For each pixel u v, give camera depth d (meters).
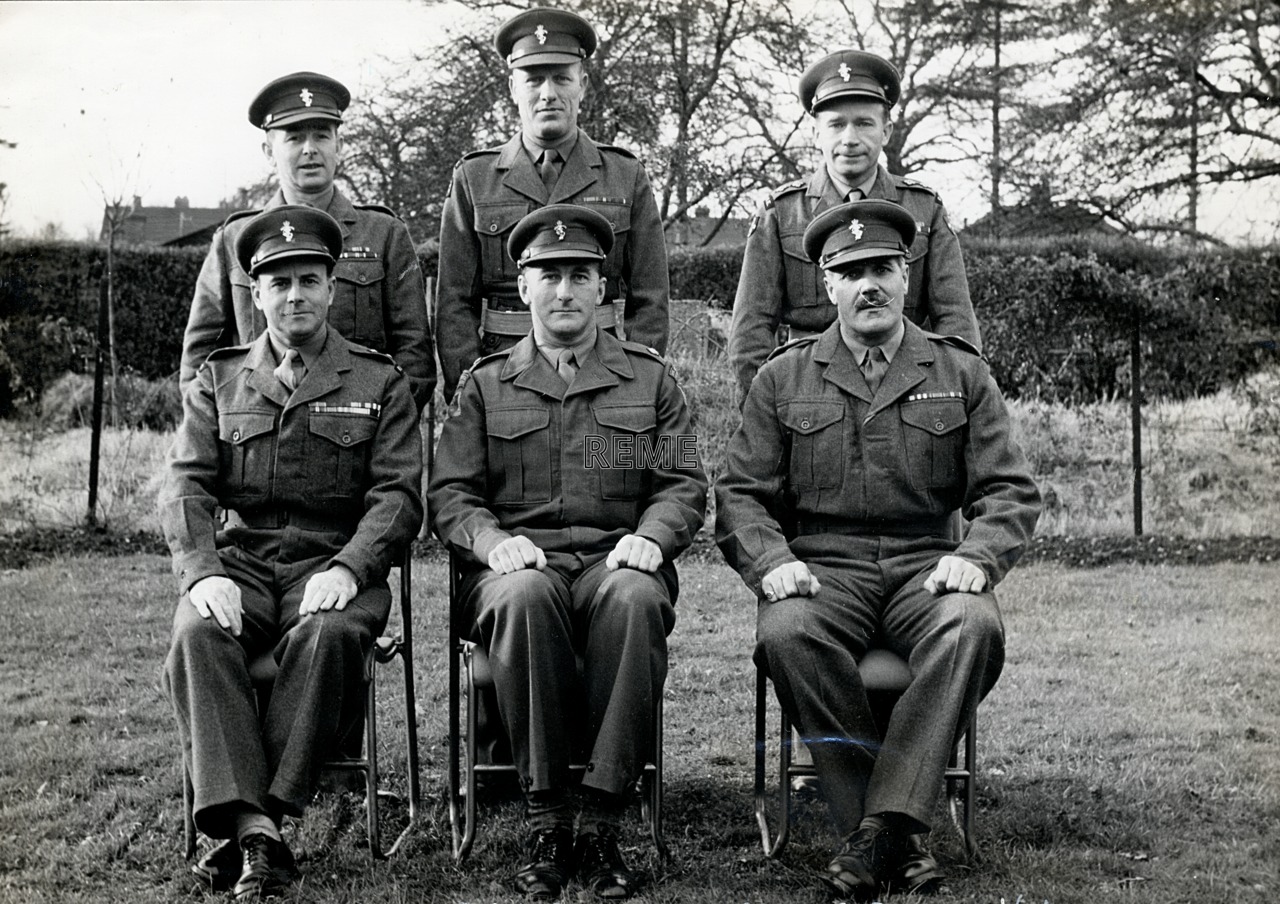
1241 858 3.43
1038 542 8.60
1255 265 9.70
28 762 4.20
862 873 3.14
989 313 9.89
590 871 3.25
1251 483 9.06
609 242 3.68
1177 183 14.58
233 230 4.12
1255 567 7.85
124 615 6.39
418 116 12.98
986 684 3.36
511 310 4.08
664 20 12.77
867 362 3.70
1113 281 9.70
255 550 3.62
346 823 3.75
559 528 3.62
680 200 14.15
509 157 4.11
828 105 4.03
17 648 5.77
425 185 13.00
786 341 4.19
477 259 4.12
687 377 9.13
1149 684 5.29
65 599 6.72
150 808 3.81
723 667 5.46
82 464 9.37
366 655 3.42
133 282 11.79
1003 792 3.97
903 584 3.59
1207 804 3.88
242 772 3.21
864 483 3.63
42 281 10.60
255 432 3.62
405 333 4.08
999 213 15.42
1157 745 4.47
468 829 3.40
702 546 8.28
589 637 3.33
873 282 3.60
